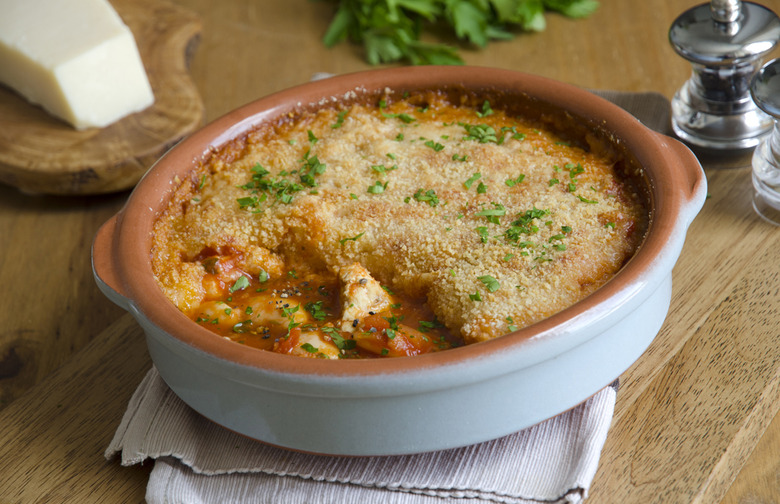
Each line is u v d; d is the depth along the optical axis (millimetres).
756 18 922
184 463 802
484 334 792
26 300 939
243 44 1136
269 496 792
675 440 804
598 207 839
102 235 829
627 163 855
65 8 1043
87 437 831
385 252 842
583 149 881
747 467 844
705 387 824
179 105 1038
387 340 800
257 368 757
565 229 828
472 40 1099
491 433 778
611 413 804
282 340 809
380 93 916
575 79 1069
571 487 776
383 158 881
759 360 832
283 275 862
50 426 837
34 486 810
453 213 847
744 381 824
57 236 983
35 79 1021
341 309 829
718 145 941
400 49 1098
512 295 803
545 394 776
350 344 807
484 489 784
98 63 1007
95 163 982
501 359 752
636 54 1087
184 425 815
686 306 862
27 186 1000
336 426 771
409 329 813
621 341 792
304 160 886
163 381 836
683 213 806
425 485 785
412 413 766
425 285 831
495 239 829
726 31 917
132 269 805
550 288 804
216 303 831
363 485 791
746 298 862
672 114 963
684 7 1130
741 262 882
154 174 859
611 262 817
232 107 1068
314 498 790
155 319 782
